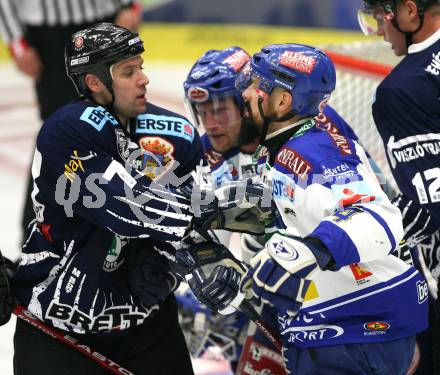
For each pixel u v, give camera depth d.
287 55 5.59
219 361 9.14
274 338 6.18
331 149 5.39
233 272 5.71
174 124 6.28
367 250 4.96
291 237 4.96
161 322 6.52
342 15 21.84
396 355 5.79
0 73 21.31
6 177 15.02
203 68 6.90
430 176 6.35
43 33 12.41
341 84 9.16
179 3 21.91
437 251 7.05
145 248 6.20
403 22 6.48
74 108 5.90
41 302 6.12
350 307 5.68
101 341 6.31
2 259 6.11
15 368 6.32
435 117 6.35
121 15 12.80
